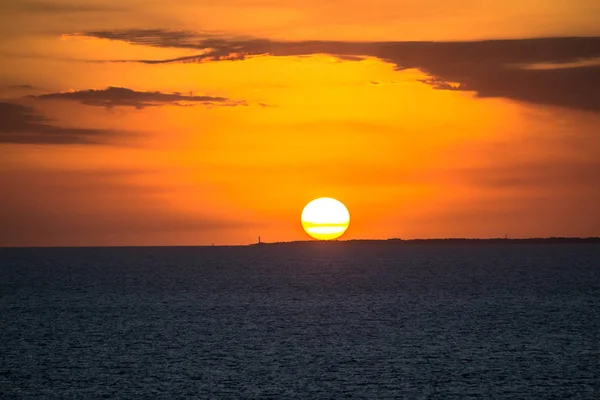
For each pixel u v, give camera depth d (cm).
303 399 19588
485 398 19688
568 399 19612
